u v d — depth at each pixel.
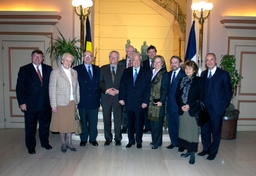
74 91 3.78
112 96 4.08
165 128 4.63
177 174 3.15
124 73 4.00
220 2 5.27
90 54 4.00
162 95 3.85
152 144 4.29
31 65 3.76
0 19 5.18
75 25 5.30
